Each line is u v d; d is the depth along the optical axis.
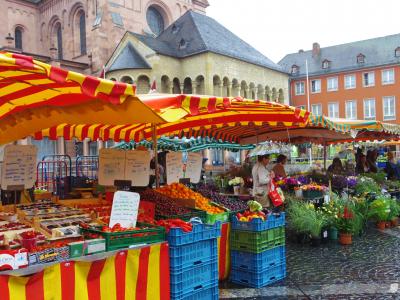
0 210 5.96
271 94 45.22
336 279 6.66
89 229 4.59
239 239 6.44
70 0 44.50
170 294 4.88
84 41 44.22
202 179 17.59
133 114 4.75
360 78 57.81
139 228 4.79
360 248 8.78
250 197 10.97
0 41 45.22
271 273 6.49
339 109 59.44
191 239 5.05
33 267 3.72
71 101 4.93
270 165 15.41
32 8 48.22
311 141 16.00
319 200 10.44
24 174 6.46
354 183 12.20
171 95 4.91
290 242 9.43
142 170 7.11
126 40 37.94
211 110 5.03
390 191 12.95
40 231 4.56
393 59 55.53
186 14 43.09
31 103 5.40
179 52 38.97
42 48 48.31
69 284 3.94
